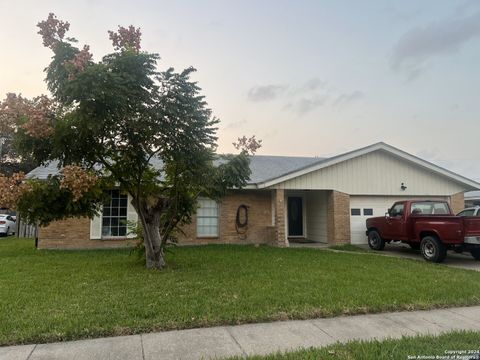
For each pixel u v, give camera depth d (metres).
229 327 4.54
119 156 8.02
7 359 3.56
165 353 3.73
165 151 8.02
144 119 7.17
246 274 7.71
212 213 14.67
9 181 6.51
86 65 6.08
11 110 6.71
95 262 9.52
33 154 7.33
